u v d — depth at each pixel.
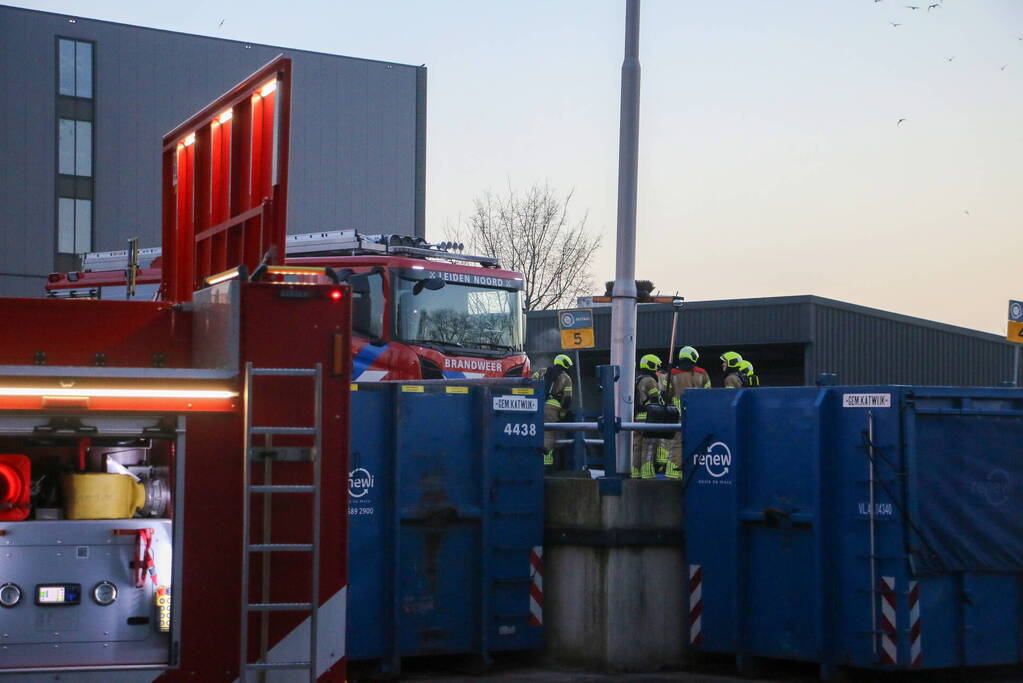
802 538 10.51
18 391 6.51
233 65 53.09
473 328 21.16
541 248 56.59
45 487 7.09
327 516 6.70
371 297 20.31
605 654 10.96
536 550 11.34
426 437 10.90
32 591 6.61
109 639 6.65
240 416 6.70
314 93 53.59
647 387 17.91
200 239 8.59
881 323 37.06
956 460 10.34
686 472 11.23
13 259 49.25
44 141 49.88
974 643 10.32
